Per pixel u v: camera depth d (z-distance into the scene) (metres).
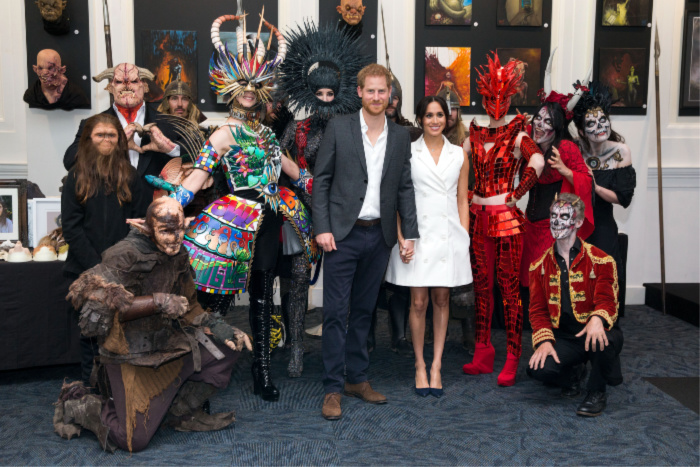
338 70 3.60
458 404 3.45
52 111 5.21
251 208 3.26
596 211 3.99
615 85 5.50
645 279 5.92
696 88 5.80
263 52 3.25
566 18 5.41
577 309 3.30
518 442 2.97
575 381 3.58
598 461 2.78
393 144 3.26
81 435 3.01
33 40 5.13
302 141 3.71
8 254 3.55
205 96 5.29
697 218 5.88
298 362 3.88
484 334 3.92
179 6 5.19
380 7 5.32
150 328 2.74
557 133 3.79
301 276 3.85
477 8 5.37
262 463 2.73
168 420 3.07
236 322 5.08
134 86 3.80
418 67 5.40
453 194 3.55
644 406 3.44
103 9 4.79
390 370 4.03
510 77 3.64
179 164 3.58
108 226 3.12
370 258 3.30
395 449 2.89
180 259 2.77
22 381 3.77
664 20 5.71
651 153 5.78
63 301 3.59
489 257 3.82
